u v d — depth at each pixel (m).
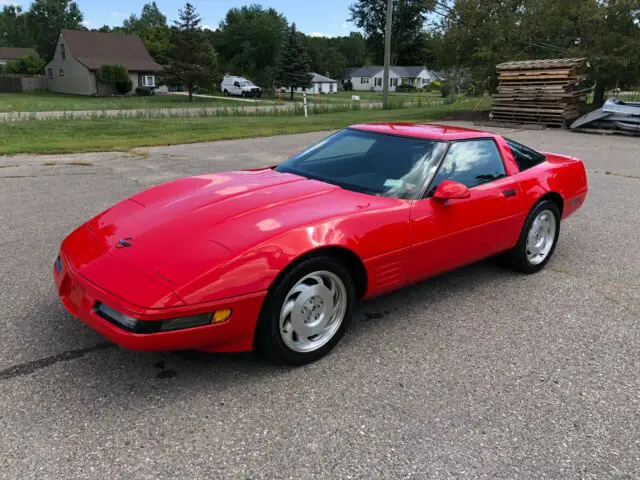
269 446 2.51
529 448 2.57
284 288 2.93
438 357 3.38
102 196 7.35
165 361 3.19
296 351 3.13
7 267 4.61
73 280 2.92
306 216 3.18
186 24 46.62
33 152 11.17
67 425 2.59
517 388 3.08
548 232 5.00
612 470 2.45
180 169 9.53
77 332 3.49
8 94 53.38
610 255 5.48
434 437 2.62
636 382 3.18
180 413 2.71
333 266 3.14
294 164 4.33
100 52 56.50
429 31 23.64
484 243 4.24
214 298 2.69
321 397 2.90
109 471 2.30
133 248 2.96
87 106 34.03
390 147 4.13
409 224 3.56
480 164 4.27
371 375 3.14
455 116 22.50
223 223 3.07
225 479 2.29
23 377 2.97
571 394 3.04
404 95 65.56
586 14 19.03
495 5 21.44
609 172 10.22
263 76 76.44
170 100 46.66
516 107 18.66
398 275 3.59
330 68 100.44
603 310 4.17
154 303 2.59
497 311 4.09
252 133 15.34
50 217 6.23
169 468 2.34
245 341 2.92
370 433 2.63
